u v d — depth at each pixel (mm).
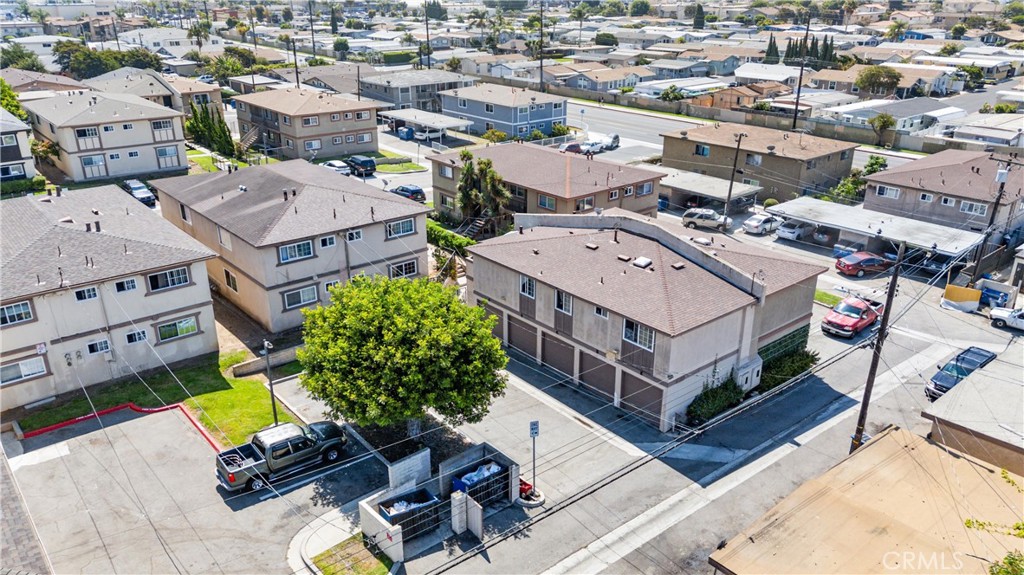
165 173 73250
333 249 41719
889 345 41500
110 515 26844
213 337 38750
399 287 30844
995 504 23594
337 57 172750
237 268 42531
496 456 28750
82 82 100188
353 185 47125
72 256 34594
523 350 40250
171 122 73062
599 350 35062
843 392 36688
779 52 157750
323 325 29406
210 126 83000
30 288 32250
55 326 33375
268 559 25000
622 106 114688
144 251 36156
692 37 191625
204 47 163125
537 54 161125
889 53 150125
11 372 32812
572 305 35844
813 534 21562
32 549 25094
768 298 35375
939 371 36344
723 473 30375
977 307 45500
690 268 35344
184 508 27312
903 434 27625
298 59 161250
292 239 39594
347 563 24875
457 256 52094
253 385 36125
